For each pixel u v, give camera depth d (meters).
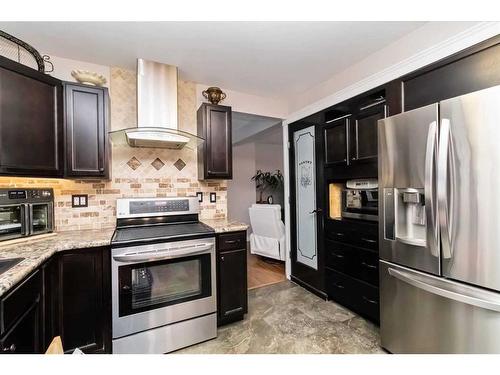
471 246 1.20
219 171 2.44
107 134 1.96
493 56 1.33
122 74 2.30
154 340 1.74
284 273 3.47
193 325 1.87
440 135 1.29
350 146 2.24
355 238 2.22
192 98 2.63
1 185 1.76
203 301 1.91
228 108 2.48
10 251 1.39
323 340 1.88
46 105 1.68
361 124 2.14
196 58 2.15
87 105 1.89
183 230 2.01
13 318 1.06
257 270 3.62
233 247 2.13
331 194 2.58
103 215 2.19
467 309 1.23
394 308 1.61
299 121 2.97
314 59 2.20
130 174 2.32
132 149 2.34
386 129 1.63
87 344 1.59
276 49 2.03
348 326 2.07
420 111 1.41
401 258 1.55
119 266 1.64
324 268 2.60
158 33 1.79
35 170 1.60
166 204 2.28
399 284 1.57
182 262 1.87
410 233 1.58
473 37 1.41
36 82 1.62
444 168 1.27
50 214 1.81
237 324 2.13
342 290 2.37
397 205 1.59
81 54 2.06
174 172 2.51
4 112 1.44
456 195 1.25
